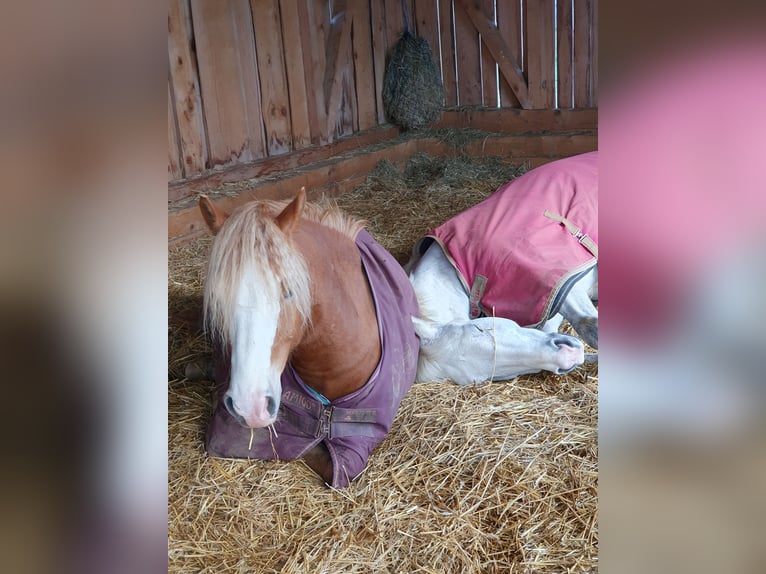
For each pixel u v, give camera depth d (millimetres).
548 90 5367
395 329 2045
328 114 4984
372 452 1959
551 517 1688
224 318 1547
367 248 2104
